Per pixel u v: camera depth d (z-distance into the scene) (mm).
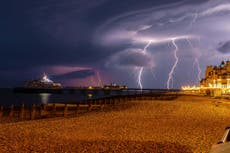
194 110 39312
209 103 55875
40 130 21656
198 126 23734
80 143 16125
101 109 45906
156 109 40188
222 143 8141
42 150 14125
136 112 36219
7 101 121250
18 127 23438
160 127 23078
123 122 26422
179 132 20469
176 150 14406
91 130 21625
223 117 31625
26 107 54625
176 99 70750
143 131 20969
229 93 102562
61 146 15195
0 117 37844
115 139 17578
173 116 31531
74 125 24688
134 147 14984
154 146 15328
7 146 14977
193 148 14961
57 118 33312
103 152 13766
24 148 14539
